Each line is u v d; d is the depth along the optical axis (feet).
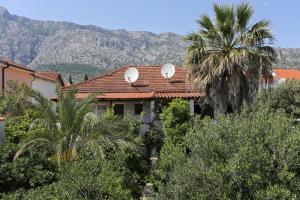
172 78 88.38
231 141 24.79
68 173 33.45
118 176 38.42
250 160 22.66
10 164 37.63
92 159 39.75
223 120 25.59
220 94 60.49
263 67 60.23
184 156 26.40
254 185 22.50
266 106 28.35
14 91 80.69
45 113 48.96
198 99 76.74
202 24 63.52
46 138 47.42
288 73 176.76
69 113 47.78
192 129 26.84
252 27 61.41
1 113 73.10
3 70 95.45
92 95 50.67
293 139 23.17
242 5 61.21
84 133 47.83
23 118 62.59
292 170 23.07
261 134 24.36
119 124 50.01
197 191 23.63
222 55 61.00
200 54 61.67
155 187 33.24
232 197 22.68
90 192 30.71
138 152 49.06
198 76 62.08
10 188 36.73
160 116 65.41
